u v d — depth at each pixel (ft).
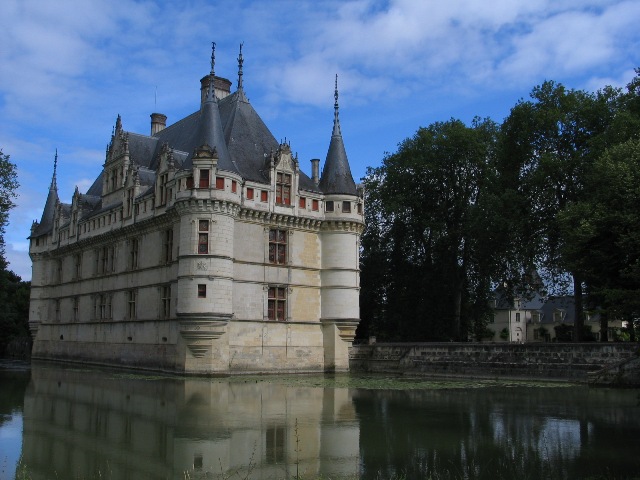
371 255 210.79
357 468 51.85
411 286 204.44
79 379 130.72
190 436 64.18
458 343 151.53
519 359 140.36
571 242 71.31
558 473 50.42
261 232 157.38
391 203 197.47
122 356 171.53
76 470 50.60
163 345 153.07
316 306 166.40
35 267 232.12
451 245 197.88
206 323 140.26
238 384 121.60
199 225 143.13
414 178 201.77
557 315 325.21
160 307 156.04
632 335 130.93
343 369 165.48
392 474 49.88
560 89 170.09
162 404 88.48
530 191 169.27
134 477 48.49
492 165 190.08
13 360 221.25
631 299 63.16
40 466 51.88
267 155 168.04
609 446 60.44
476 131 196.13
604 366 125.70
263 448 58.95
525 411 83.66
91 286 193.67
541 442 62.34
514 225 164.76
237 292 150.71
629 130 144.05
